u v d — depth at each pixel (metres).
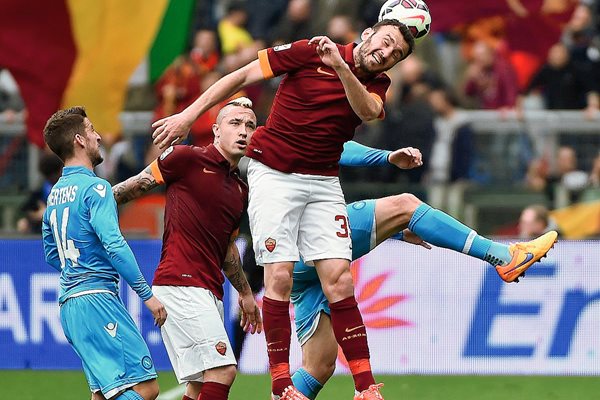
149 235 35.53
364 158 24.20
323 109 21.70
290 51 21.78
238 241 34.38
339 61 20.66
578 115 41.38
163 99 40.72
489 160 41.47
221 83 21.88
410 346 34.72
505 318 34.62
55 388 32.41
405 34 21.58
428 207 23.80
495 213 39.28
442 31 42.31
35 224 38.22
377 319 34.75
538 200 39.22
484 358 34.72
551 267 34.62
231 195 23.23
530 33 42.62
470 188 39.41
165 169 23.09
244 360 34.88
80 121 22.41
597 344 34.56
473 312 34.69
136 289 21.58
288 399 21.75
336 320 22.11
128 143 41.31
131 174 40.88
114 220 21.64
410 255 34.75
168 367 35.16
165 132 21.59
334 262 22.05
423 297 34.69
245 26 43.66
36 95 40.12
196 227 22.98
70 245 21.98
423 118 40.62
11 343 35.38
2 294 35.34
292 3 42.25
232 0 44.34
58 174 38.09
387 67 21.67
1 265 35.31
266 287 21.92
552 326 34.62
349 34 40.97
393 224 23.89
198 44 41.72
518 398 31.02
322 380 24.28
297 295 24.19
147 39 40.16
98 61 40.09
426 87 41.41
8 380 33.66
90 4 39.94
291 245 21.88
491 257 23.44
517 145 41.38
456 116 41.16
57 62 40.09
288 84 21.97
